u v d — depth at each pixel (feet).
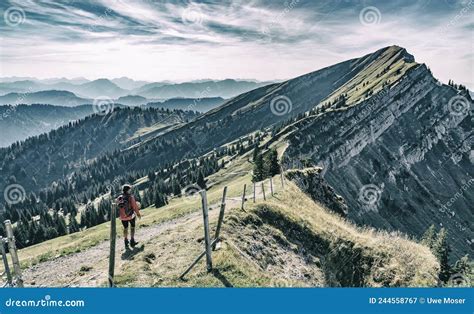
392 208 651.25
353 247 81.10
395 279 72.02
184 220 108.99
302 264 72.28
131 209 64.64
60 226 459.73
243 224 75.05
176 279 50.11
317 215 100.07
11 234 43.11
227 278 51.01
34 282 62.85
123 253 62.39
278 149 612.29
